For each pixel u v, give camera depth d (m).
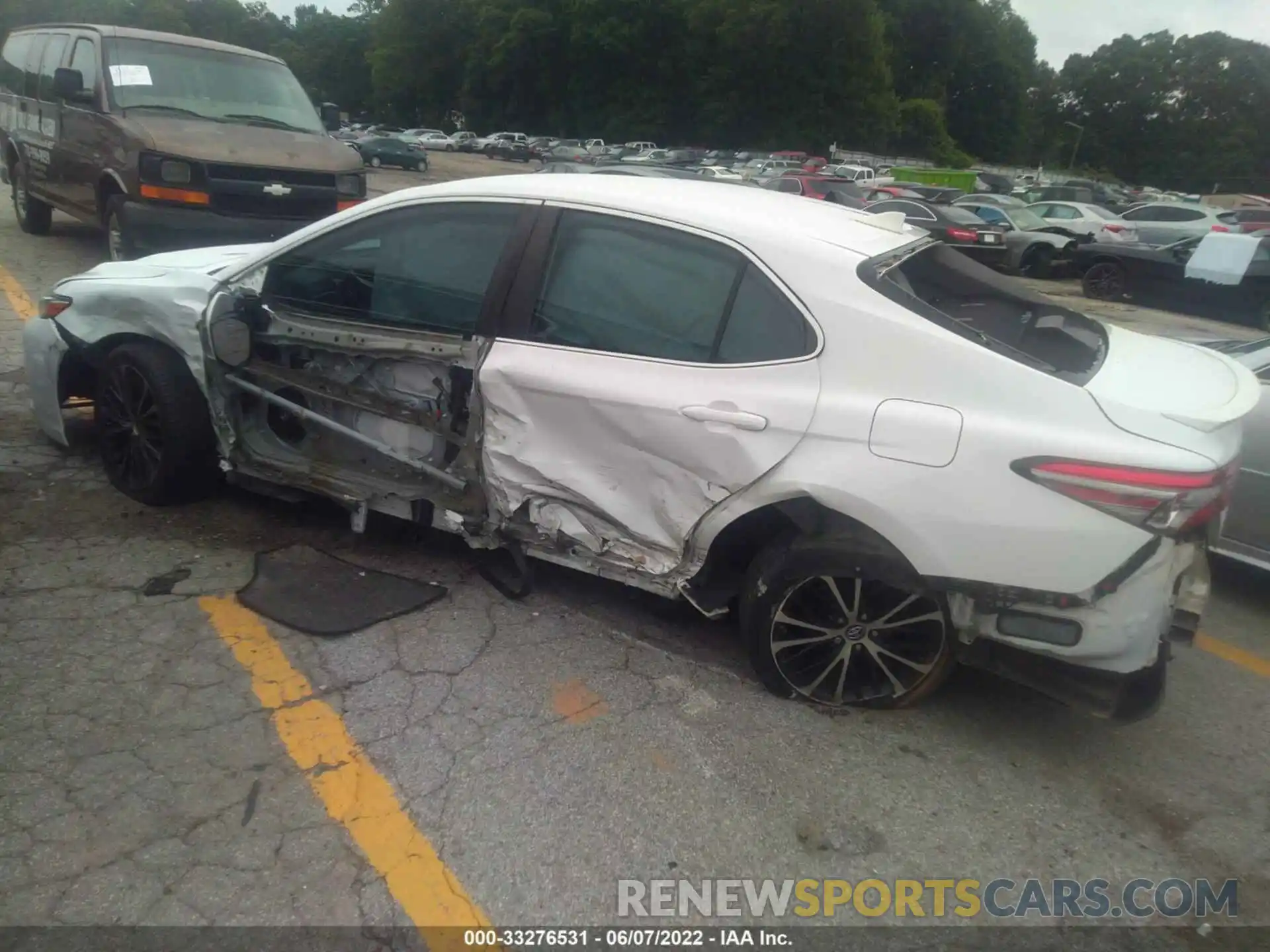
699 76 74.94
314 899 2.46
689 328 3.28
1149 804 3.04
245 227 8.04
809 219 3.45
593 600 3.96
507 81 82.50
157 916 2.38
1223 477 2.81
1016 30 100.19
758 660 3.32
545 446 3.45
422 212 3.76
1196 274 14.79
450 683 3.35
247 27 109.19
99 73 8.41
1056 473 2.77
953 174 36.72
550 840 2.70
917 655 3.21
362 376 3.93
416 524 4.43
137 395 4.37
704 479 3.20
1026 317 3.34
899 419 2.94
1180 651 4.05
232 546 4.20
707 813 2.84
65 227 11.59
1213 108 98.69
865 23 70.62
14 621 3.53
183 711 3.12
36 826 2.62
